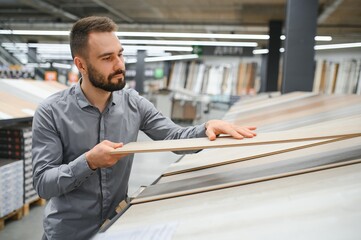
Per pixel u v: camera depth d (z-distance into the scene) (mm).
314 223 677
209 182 1097
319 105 2602
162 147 1069
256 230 686
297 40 3527
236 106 4074
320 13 6895
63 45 10805
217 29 8875
